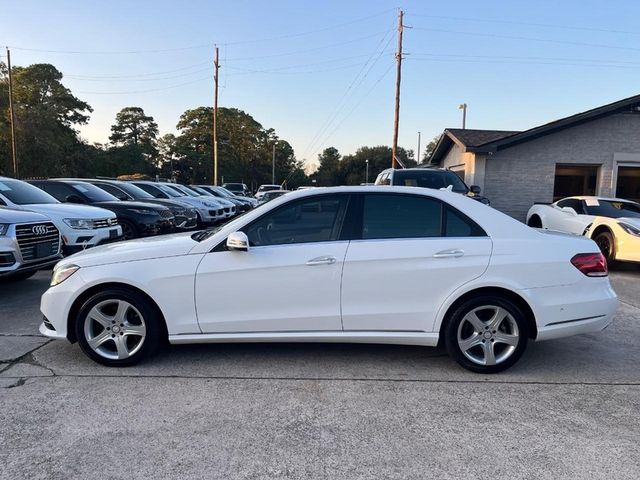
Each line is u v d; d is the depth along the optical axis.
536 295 3.92
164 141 83.81
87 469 2.63
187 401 3.46
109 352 4.09
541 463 2.73
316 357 4.37
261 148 92.19
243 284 3.94
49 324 4.12
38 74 57.09
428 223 4.04
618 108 15.26
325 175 87.44
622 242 8.81
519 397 3.60
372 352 4.52
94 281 3.95
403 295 3.94
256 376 3.92
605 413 3.36
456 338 3.97
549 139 15.90
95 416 3.21
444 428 3.12
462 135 18.23
